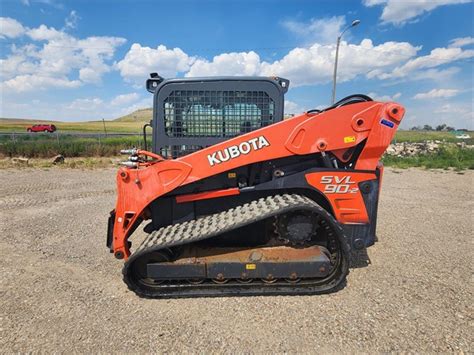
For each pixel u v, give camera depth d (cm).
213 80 333
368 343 229
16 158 1391
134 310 278
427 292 298
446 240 437
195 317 266
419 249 405
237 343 232
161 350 226
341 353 220
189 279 303
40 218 559
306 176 306
